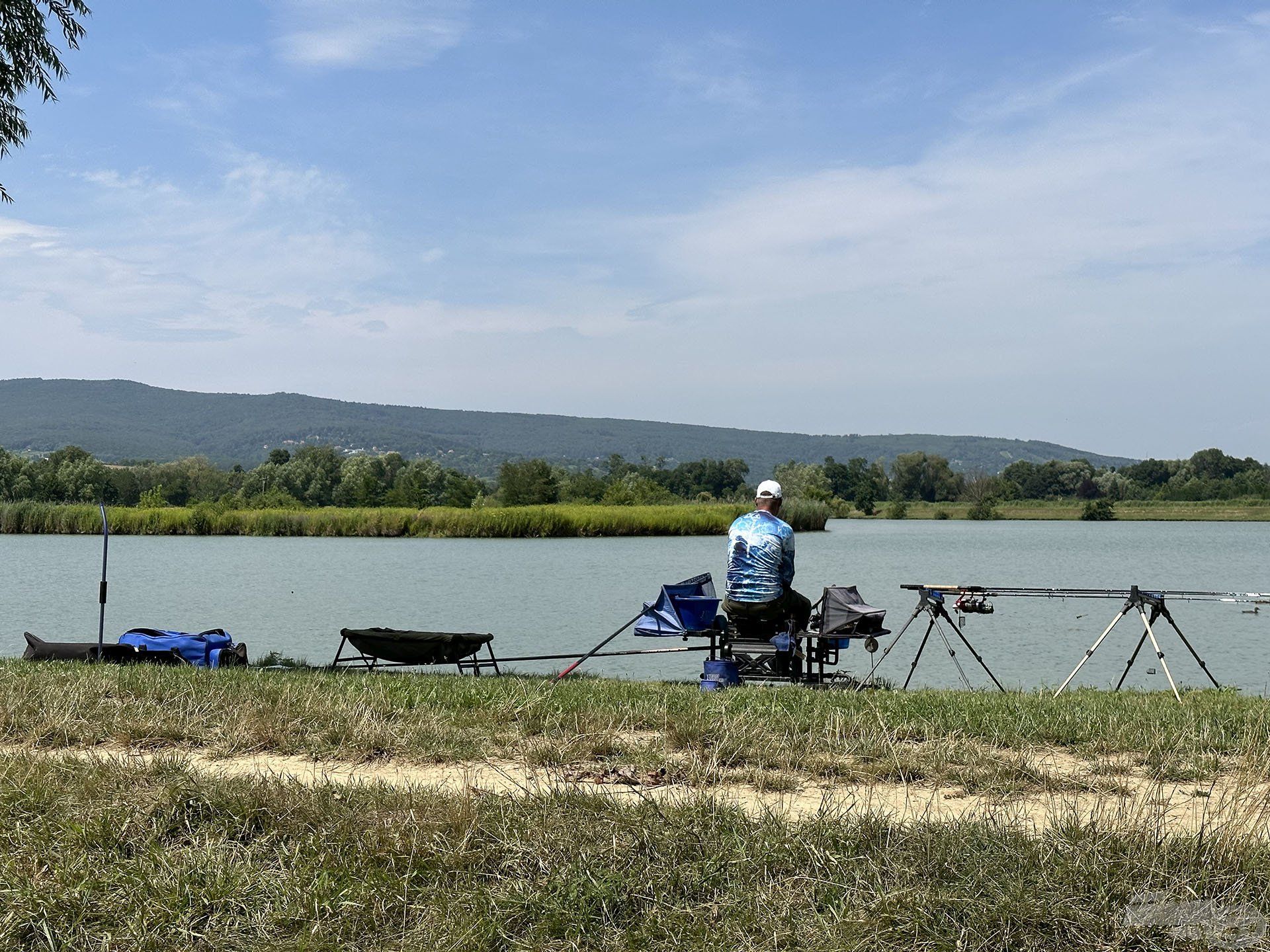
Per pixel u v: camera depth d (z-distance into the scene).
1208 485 175.75
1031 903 4.91
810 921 4.92
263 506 105.75
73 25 14.79
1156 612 12.12
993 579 41.53
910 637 22.45
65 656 13.31
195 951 4.88
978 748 7.89
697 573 40.22
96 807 6.27
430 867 5.51
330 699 9.44
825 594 12.52
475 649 13.00
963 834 5.64
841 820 5.92
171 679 10.60
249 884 5.33
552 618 25.55
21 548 59.38
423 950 4.79
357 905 5.10
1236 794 6.12
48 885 5.29
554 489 110.62
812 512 96.38
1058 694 11.76
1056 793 6.91
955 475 185.75
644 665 18.08
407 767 7.67
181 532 77.38
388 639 12.80
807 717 8.83
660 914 5.03
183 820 6.11
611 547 62.19
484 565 45.66
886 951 4.71
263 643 20.98
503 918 5.03
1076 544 76.12
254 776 6.88
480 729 8.54
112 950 4.87
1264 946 4.64
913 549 66.81
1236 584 40.22
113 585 35.06
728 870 5.37
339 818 6.03
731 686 11.15
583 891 5.15
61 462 128.12
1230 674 17.81
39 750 8.02
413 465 159.12
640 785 7.13
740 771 7.37
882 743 7.98
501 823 5.90
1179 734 8.30
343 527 76.69
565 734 8.30
